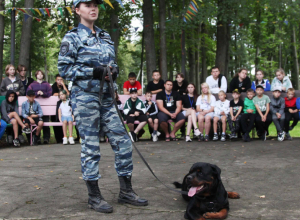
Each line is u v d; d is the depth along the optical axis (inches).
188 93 350.9
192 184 107.1
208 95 339.6
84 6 118.8
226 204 113.9
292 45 909.2
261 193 141.5
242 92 353.1
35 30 719.1
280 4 557.9
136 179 169.0
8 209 120.8
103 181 164.4
